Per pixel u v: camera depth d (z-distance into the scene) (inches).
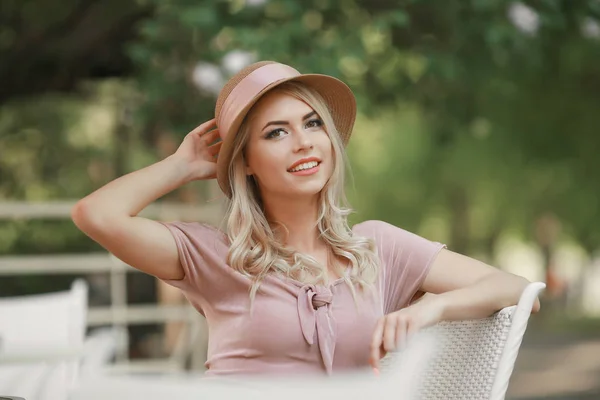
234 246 101.7
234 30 265.7
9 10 349.1
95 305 347.9
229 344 100.9
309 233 105.3
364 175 884.6
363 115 317.1
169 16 271.7
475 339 96.5
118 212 99.7
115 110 408.5
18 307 182.1
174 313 252.2
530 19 279.1
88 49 347.9
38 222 363.3
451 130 350.0
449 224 941.2
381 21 274.2
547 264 849.5
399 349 85.6
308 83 106.3
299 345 98.8
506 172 818.2
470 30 291.3
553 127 593.6
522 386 367.9
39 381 157.6
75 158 424.8
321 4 282.7
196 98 278.7
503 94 334.0
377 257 103.9
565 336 587.5
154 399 55.6
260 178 104.6
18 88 357.4
